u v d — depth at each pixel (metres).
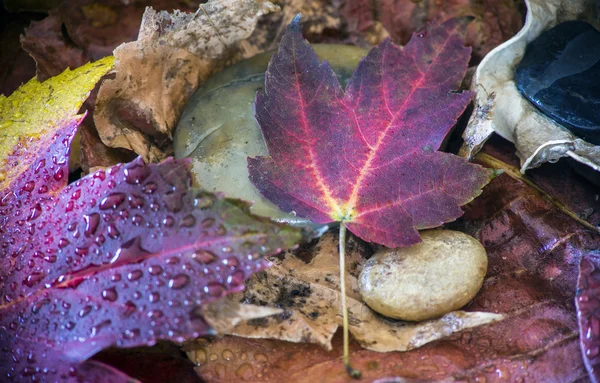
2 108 0.33
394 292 0.31
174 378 0.31
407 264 0.31
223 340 0.31
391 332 0.31
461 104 0.33
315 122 0.33
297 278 0.32
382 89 0.33
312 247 0.33
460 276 0.31
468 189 0.32
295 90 0.33
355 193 0.32
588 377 0.30
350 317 0.32
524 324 0.31
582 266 0.30
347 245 0.33
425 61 0.33
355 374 0.30
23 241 0.30
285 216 0.33
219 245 0.29
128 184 0.29
